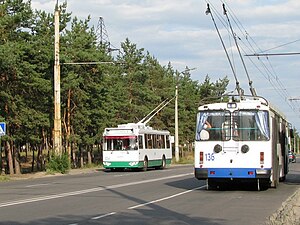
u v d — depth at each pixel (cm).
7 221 1238
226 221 1246
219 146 1984
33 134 4062
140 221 1241
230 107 1991
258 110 1973
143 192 2047
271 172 1972
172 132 7200
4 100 3675
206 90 9006
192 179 2886
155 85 7194
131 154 3944
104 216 1332
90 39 4869
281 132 2467
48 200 1738
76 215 1352
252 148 1962
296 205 1587
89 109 5078
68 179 2997
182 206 1565
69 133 4875
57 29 3584
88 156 5625
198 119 2025
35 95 3953
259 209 1491
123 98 6000
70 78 4319
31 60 3841
